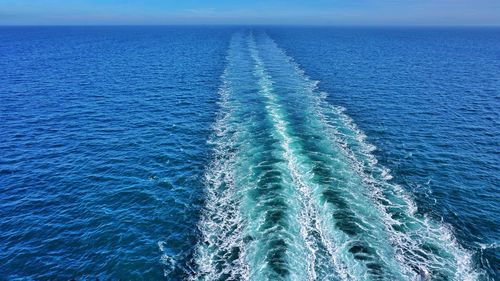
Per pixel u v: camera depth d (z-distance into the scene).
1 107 39.59
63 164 26.92
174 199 22.14
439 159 27.45
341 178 23.14
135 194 22.88
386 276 15.21
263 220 18.73
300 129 31.88
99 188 23.66
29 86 49.41
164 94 46.00
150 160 27.39
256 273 15.48
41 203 22.06
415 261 16.34
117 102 42.41
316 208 19.67
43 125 34.56
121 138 31.66
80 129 33.69
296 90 46.75
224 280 15.52
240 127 33.09
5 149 29.19
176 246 18.14
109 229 19.59
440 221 19.75
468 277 15.70
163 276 16.31
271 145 28.30
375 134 32.09
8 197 22.62
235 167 25.20
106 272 16.69
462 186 23.64
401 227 18.80
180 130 33.28
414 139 31.20
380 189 22.48
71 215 20.88
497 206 21.58
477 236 18.75
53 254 17.86
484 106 41.22
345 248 16.66
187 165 26.42
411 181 23.95
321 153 26.89
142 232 19.30
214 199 21.69
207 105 41.03
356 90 48.00
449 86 50.97
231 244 17.62
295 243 16.95
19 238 18.98
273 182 22.44
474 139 31.53
